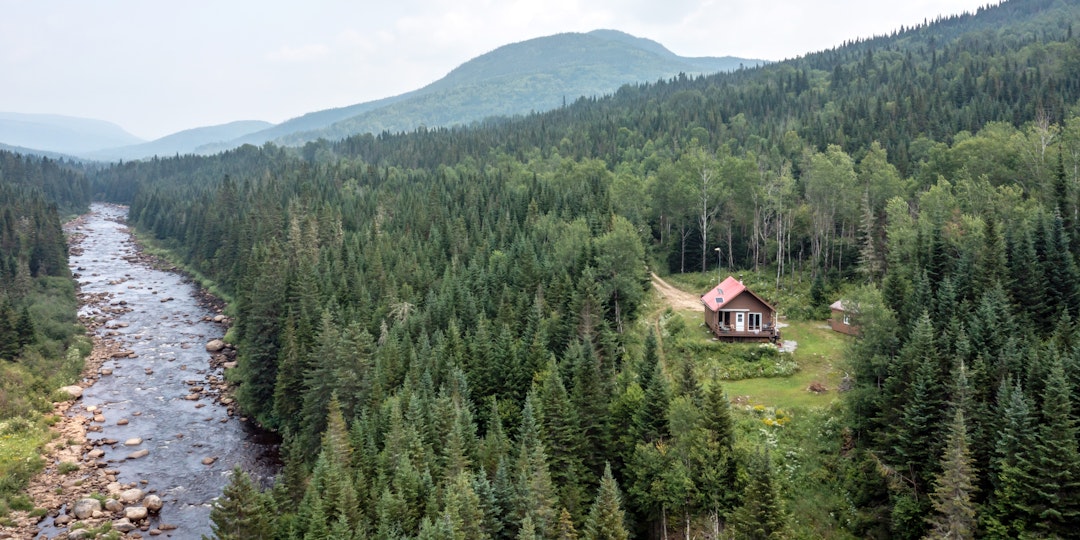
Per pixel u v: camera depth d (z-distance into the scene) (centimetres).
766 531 4097
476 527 4156
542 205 13575
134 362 10106
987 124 13050
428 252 11125
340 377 6625
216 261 15438
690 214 11788
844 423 5559
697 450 4641
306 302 8481
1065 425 4041
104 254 18762
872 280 9038
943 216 8156
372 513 4550
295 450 5378
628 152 19412
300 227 13212
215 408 8531
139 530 5747
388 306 8400
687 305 9300
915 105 17200
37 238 14200
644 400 5241
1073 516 3916
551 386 5369
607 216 11238
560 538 4397
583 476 5200
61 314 11231
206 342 11138
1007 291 6056
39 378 8594
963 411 4569
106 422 7969
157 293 14512
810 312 8650
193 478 6694
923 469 4712
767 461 4238
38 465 6606
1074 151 9238
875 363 5509
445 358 6494
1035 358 4709
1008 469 4088
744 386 6675
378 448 5491
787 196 10738
